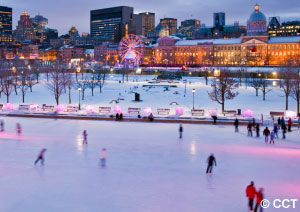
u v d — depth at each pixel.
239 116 62.31
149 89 111.19
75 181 28.75
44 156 36.25
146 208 23.56
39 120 60.34
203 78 159.62
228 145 41.59
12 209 23.53
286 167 32.69
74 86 120.12
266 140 43.28
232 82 91.06
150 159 35.31
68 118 62.56
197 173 30.98
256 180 29.22
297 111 70.31
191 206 23.94
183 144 42.00
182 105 81.31
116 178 29.50
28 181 28.77
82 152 37.94
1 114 65.75
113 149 39.31
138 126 54.56
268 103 84.88
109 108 67.81
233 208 23.67
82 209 23.42
